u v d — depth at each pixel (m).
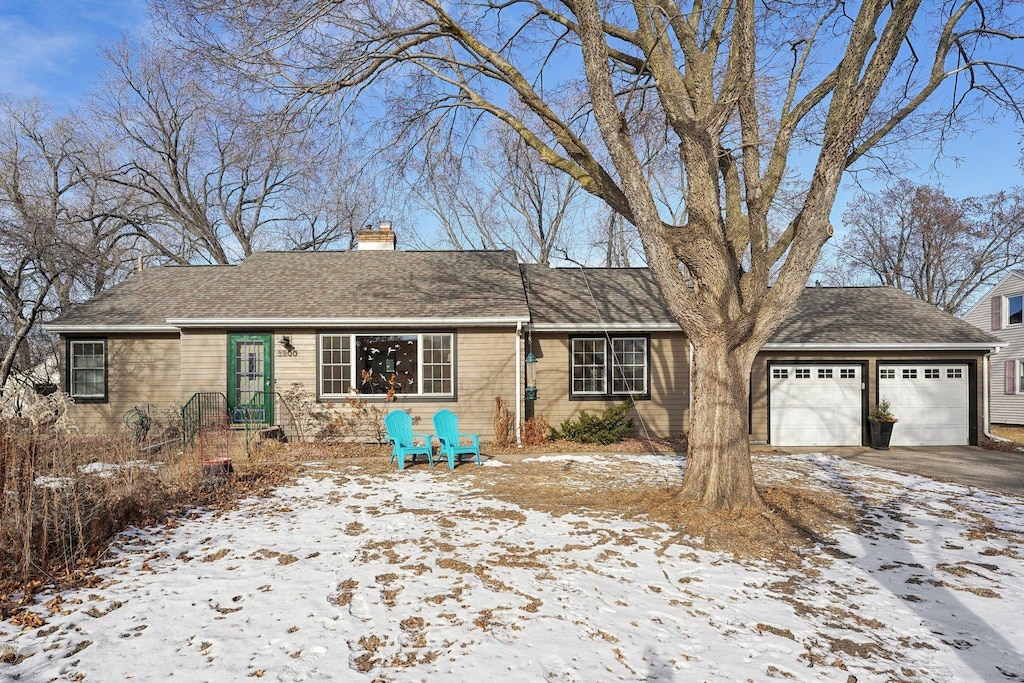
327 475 10.16
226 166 26.58
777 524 7.21
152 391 14.93
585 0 7.16
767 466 11.61
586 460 11.93
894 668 4.16
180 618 4.54
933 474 11.32
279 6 8.20
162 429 13.22
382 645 4.20
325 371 14.03
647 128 11.34
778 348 15.48
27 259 15.67
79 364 15.03
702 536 6.80
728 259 7.68
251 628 4.40
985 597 5.39
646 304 16.44
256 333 13.98
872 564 6.16
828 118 7.24
